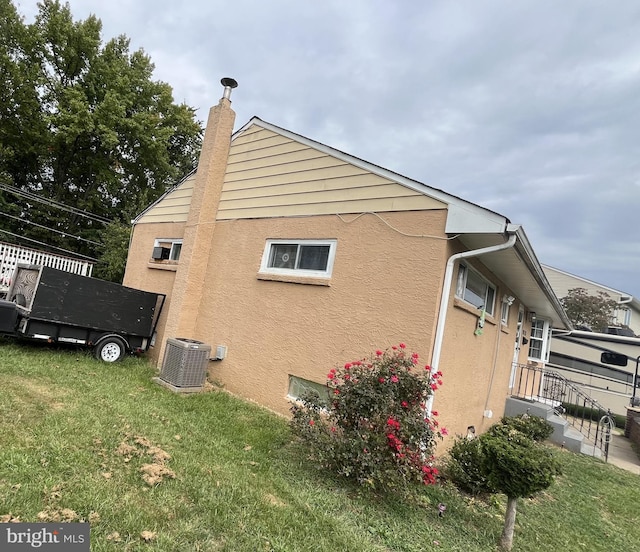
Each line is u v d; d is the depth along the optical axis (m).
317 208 6.41
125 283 10.70
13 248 13.02
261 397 6.42
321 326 5.91
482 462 3.80
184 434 4.43
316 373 5.79
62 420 3.99
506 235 4.62
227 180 8.22
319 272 6.20
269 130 7.51
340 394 4.15
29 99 18.98
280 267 6.83
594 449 8.75
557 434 9.00
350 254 5.81
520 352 11.02
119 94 19.94
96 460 3.35
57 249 19.31
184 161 24.78
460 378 5.94
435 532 3.46
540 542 3.83
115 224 17.02
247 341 6.91
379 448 3.79
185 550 2.47
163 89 22.59
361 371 4.24
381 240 5.52
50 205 19.47
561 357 16.62
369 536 3.17
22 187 20.84
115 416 4.46
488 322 7.14
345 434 4.04
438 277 4.91
